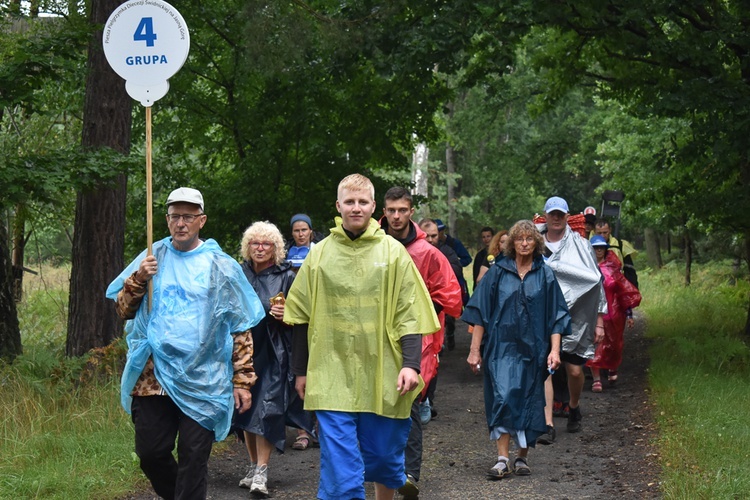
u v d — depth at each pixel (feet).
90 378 30.01
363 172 54.08
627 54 47.26
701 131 40.01
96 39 33.42
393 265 16.62
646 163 73.97
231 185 51.06
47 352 31.91
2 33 33.45
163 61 18.24
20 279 51.37
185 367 16.31
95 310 33.78
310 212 52.01
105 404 27.22
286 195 52.80
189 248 17.03
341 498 16.08
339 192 16.83
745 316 56.85
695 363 38.73
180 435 16.49
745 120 38.88
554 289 23.81
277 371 22.11
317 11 45.32
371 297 16.55
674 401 30.42
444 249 42.16
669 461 22.90
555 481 22.53
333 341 16.60
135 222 52.70
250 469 22.52
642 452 24.82
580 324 28.37
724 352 39.68
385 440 16.67
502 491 21.74
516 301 23.68
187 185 52.75
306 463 24.98
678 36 46.96
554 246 29.71
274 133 51.21
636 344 49.93
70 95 47.01
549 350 23.79
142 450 16.49
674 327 54.29
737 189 46.21
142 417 16.52
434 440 27.94
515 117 129.29
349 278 16.61
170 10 18.22
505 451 23.22
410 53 41.98
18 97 28.84
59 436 24.08
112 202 34.04
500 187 138.82
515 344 23.58
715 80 40.91
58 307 52.19
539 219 32.48
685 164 42.65
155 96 18.26
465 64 44.65
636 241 178.81
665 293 76.07
